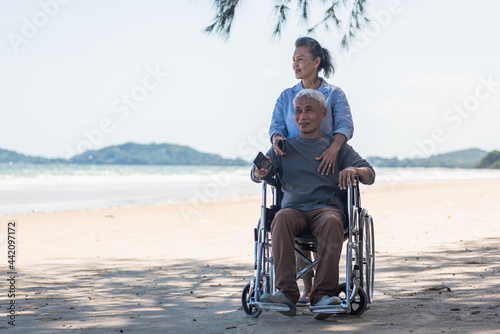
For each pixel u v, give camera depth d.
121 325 4.24
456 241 9.13
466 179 48.53
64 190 29.75
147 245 9.90
